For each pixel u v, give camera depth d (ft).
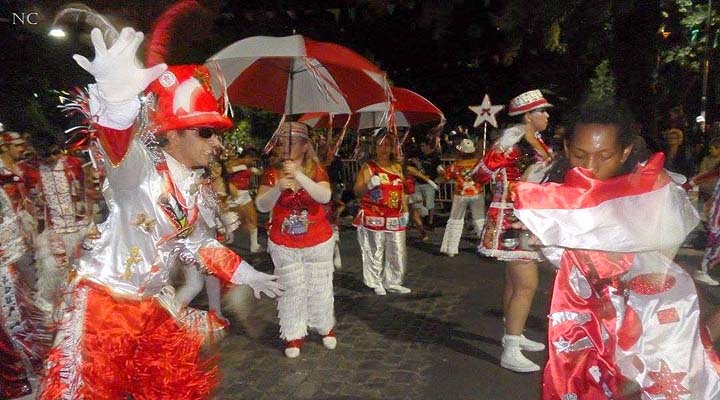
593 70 45.65
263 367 16.63
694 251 26.25
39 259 18.58
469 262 27.99
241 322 20.29
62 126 37.09
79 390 8.76
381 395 14.88
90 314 9.04
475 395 14.74
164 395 9.23
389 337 18.71
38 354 14.34
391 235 22.94
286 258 16.90
